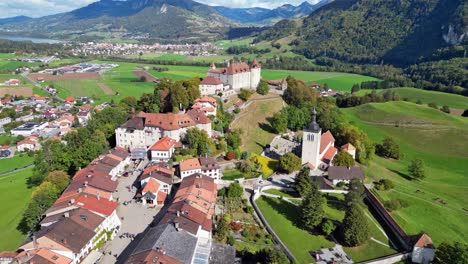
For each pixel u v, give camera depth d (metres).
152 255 103.19
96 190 149.62
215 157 199.50
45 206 149.38
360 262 130.25
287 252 131.75
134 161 199.62
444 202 177.75
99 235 125.38
